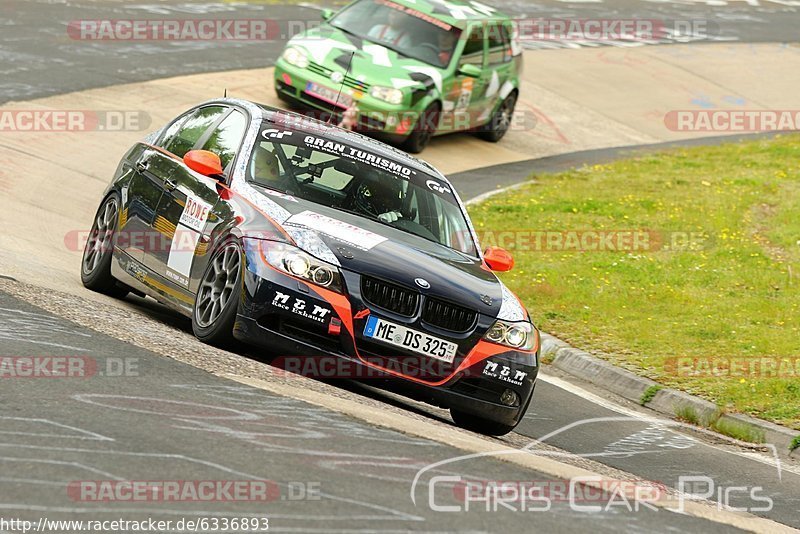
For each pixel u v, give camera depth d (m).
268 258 25.92
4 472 16.45
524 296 46.38
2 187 46.78
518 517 17.97
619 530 18.53
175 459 17.91
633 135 85.38
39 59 68.31
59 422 18.88
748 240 57.06
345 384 29.14
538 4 126.81
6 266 32.44
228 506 16.28
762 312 46.06
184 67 73.31
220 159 30.34
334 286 25.73
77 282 34.69
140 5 90.62
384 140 65.94
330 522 16.17
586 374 39.25
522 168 70.56
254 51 81.94
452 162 68.62
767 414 35.38
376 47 67.25
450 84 67.62
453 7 72.00
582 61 102.19
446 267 27.67
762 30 129.50
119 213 33.16
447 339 26.19
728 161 76.00
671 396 36.59
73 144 54.97
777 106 99.94
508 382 26.77
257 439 19.52
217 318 26.75
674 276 50.28
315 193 29.23
